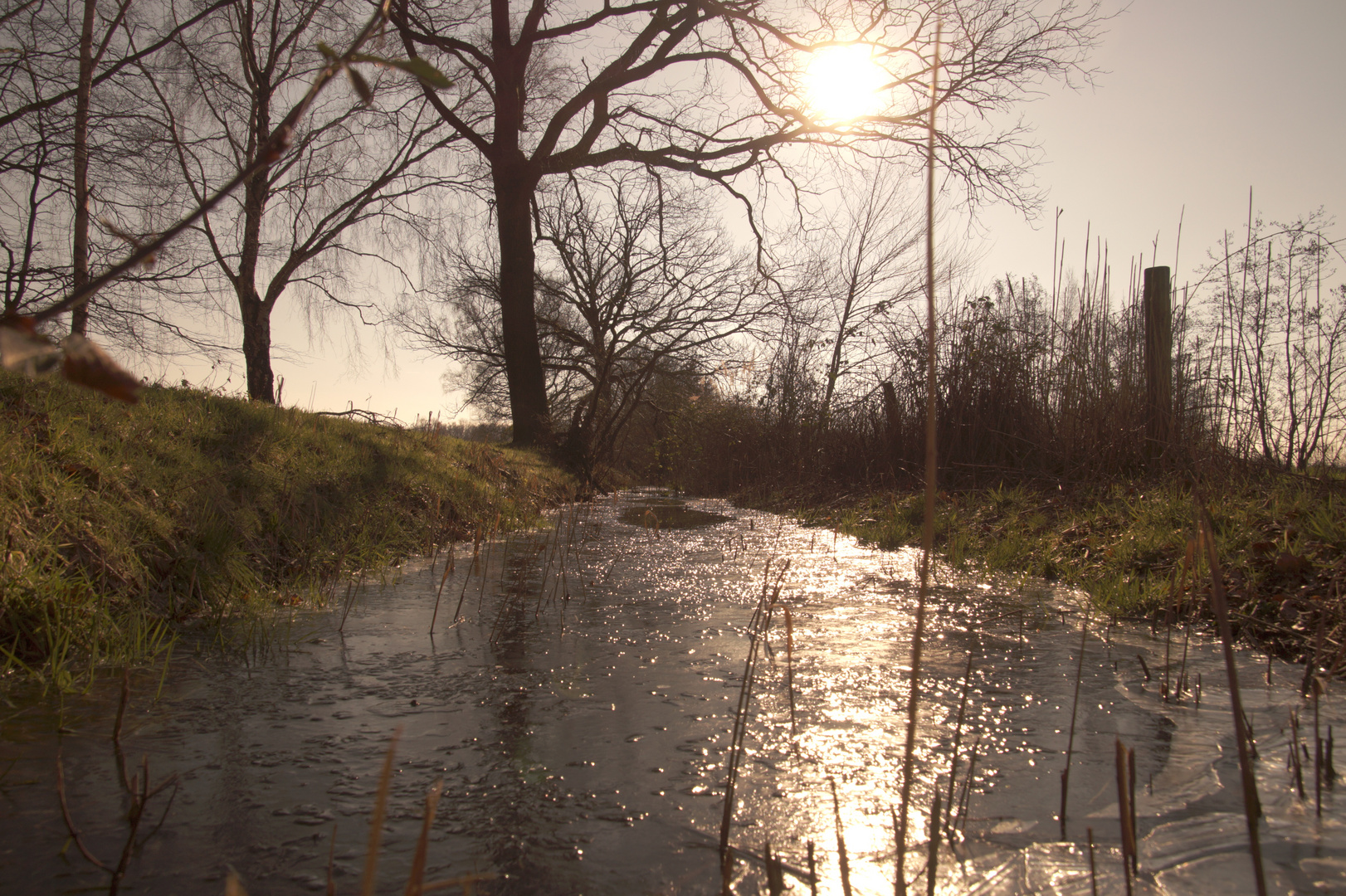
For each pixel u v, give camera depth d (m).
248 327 15.09
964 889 1.65
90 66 9.73
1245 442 6.43
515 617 4.06
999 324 9.28
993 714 2.69
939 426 9.61
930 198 1.02
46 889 1.56
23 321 0.41
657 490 22.88
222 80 13.14
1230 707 2.74
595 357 23.38
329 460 6.57
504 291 16.53
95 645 2.96
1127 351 7.43
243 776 2.11
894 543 7.03
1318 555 4.08
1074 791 2.11
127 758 2.19
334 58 0.52
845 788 2.14
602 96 15.70
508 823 1.91
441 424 9.29
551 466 15.12
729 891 1.61
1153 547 4.94
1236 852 1.77
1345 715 2.61
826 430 12.68
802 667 3.23
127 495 4.03
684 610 4.30
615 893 1.63
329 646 3.41
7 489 3.39
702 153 15.73
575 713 2.66
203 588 3.85
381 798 0.72
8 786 1.99
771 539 7.84
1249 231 6.25
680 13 14.75
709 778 2.19
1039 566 5.53
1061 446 7.91
